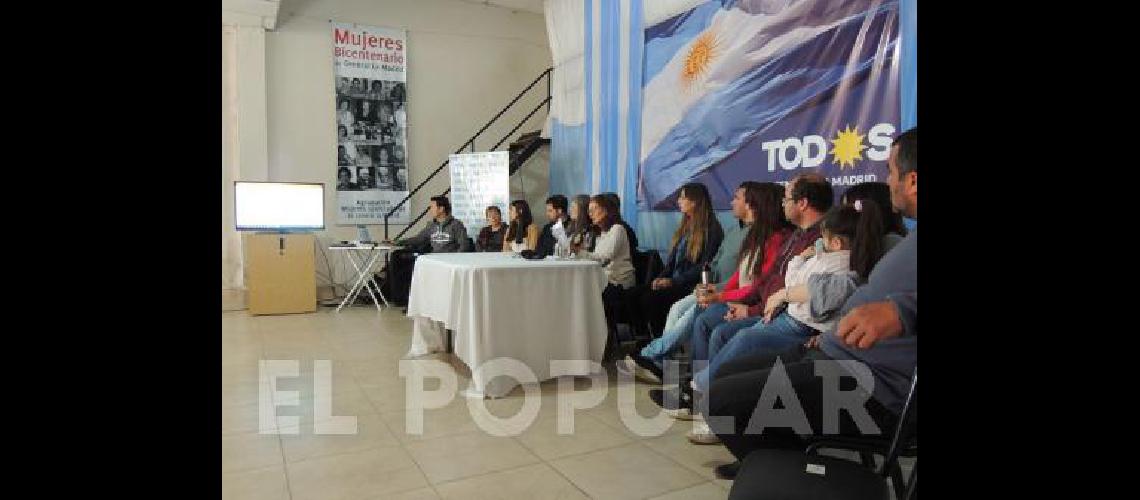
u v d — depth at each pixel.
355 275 6.99
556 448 2.44
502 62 7.70
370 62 7.02
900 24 2.75
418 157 7.31
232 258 6.36
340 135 6.90
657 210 4.56
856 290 2.23
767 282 2.99
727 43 3.82
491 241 5.68
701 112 4.07
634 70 4.80
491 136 7.66
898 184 2.34
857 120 2.96
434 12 7.32
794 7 3.32
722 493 2.04
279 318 5.66
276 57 6.60
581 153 5.64
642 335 3.75
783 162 3.42
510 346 3.19
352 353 4.20
